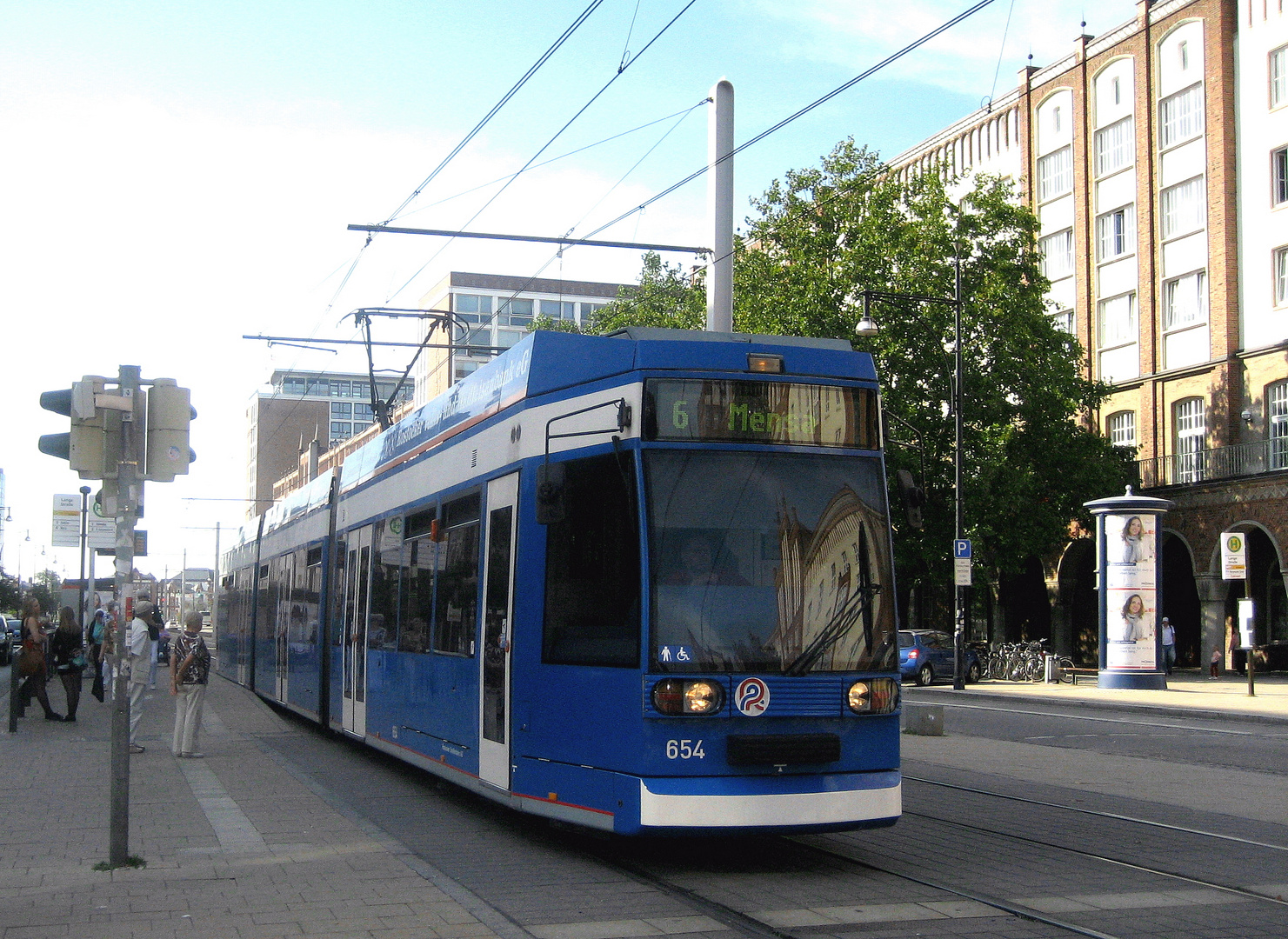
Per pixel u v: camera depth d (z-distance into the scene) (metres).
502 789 9.96
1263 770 15.34
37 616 20.39
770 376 9.08
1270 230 39.84
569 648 9.18
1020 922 7.34
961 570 34.19
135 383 8.92
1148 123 43.97
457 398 12.50
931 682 37.44
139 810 11.25
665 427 8.84
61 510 35.31
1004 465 37.59
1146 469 43.12
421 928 7.01
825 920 7.31
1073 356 40.47
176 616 116.62
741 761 8.30
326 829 10.29
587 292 87.12
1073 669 40.34
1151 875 8.82
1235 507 38.53
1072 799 12.57
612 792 8.54
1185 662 44.12
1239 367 40.41
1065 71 47.69
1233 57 41.25
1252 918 7.56
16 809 11.38
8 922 7.13
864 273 38.34
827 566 8.88
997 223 39.47
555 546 9.54
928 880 8.48
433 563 12.52
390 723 13.83
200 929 6.99
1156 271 43.72
